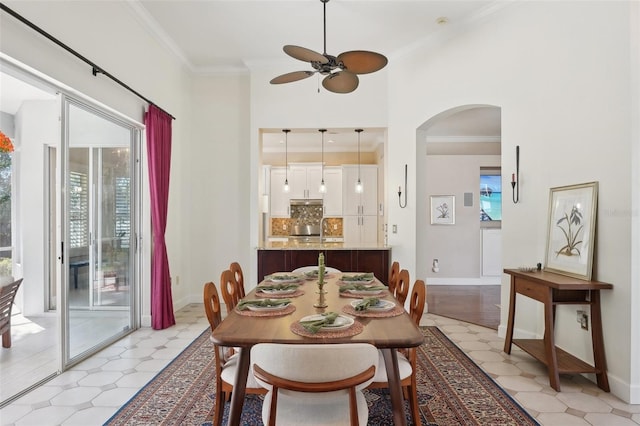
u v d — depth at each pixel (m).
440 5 3.72
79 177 3.14
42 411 2.29
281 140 7.86
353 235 7.93
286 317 1.96
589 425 2.16
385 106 5.12
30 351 3.30
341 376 1.39
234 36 4.34
